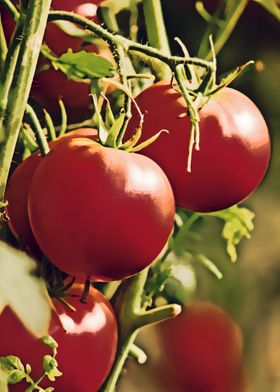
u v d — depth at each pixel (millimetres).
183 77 626
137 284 679
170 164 613
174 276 814
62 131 648
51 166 578
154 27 698
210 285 1076
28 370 588
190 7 891
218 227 1019
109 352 633
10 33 651
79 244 574
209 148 613
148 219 576
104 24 687
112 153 582
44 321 530
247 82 1014
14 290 530
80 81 667
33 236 615
